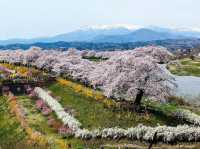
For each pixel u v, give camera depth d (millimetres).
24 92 78188
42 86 82125
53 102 62750
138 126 44969
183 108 59844
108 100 58781
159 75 53750
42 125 52812
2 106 69125
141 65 53688
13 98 70500
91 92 66562
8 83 80250
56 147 41562
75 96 67125
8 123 58844
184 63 155500
